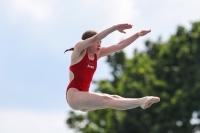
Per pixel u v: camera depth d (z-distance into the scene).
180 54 74.56
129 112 68.69
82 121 76.81
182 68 74.56
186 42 76.88
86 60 25.19
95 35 23.97
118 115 68.25
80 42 24.59
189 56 74.75
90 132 71.81
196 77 71.38
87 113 75.19
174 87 74.06
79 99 24.75
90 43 24.06
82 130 76.38
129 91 69.62
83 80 25.33
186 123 69.12
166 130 67.69
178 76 75.00
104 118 73.38
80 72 25.20
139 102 23.25
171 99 69.25
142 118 68.75
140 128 68.38
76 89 25.23
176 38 77.56
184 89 71.06
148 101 23.00
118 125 68.00
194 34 75.19
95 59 25.64
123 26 23.36
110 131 68.56
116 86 78.44
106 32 23.53
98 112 73.62
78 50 24.67
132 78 73.38
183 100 68.44
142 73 72.94
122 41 26.28
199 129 70.06
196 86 68.75
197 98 68.75
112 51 26.11
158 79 75.81
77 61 25.14
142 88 69.75
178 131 67.81
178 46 76.19
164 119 68.25
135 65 76.31
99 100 24.22
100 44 25.56
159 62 76.25
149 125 68.44
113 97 24.47
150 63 77.75
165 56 77.12
